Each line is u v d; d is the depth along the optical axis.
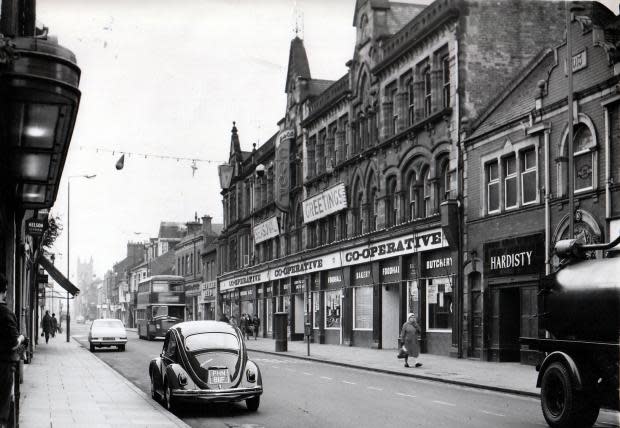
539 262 23.02
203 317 77.62
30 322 29.41
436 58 30.05
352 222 38.56
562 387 11.40
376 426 12.02
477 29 28.31
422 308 30.39
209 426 12.16
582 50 21.83
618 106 20.03
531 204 23.75
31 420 11.91
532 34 28.73
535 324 23.20
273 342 45.69
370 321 36.00
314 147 45.88
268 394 16.69
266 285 54.66
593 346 11.17
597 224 20.47
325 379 20.45
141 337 56.97
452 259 27.83
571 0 22.62
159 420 11.95
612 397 10.88
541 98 23.53
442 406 14.48
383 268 34.72
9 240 13.88
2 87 7.78
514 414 13.31
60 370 22.83
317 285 43.62
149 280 53.16
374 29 36.25
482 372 21.20
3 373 7.59
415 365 23.34
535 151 23.78
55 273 38.47
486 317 25.73
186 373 13.44
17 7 10.02
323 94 43.62
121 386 17.73
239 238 63.09
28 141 9.98
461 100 27.92
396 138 32.88
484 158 26.42
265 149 56.72
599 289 11.23
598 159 20.75
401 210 32.62
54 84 7.90
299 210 47.62
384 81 34.78
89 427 11.16
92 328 36.25
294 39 49.81
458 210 27.59
